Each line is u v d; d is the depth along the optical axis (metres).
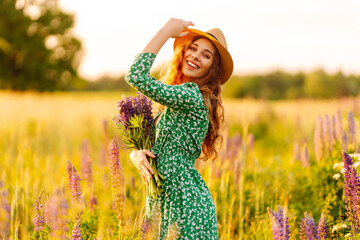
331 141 5.01
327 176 4.56
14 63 48.66
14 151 7.30
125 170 5.18
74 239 2.55
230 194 4.77
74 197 2.99
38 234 2.97
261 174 6.09
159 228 2.72
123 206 2.97
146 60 2.73
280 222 2.62
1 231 3.20
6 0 46.38
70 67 50.91
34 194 4.36
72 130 11.74
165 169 2.79
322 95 59.19
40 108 14.73
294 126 10.84
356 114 9.95
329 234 3.63
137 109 2.99
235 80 60.16
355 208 3.22
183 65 3.21
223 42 3.20
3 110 13.18
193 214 2.73
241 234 3.92
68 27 49.91
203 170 5.15
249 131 11.78
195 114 2.81
